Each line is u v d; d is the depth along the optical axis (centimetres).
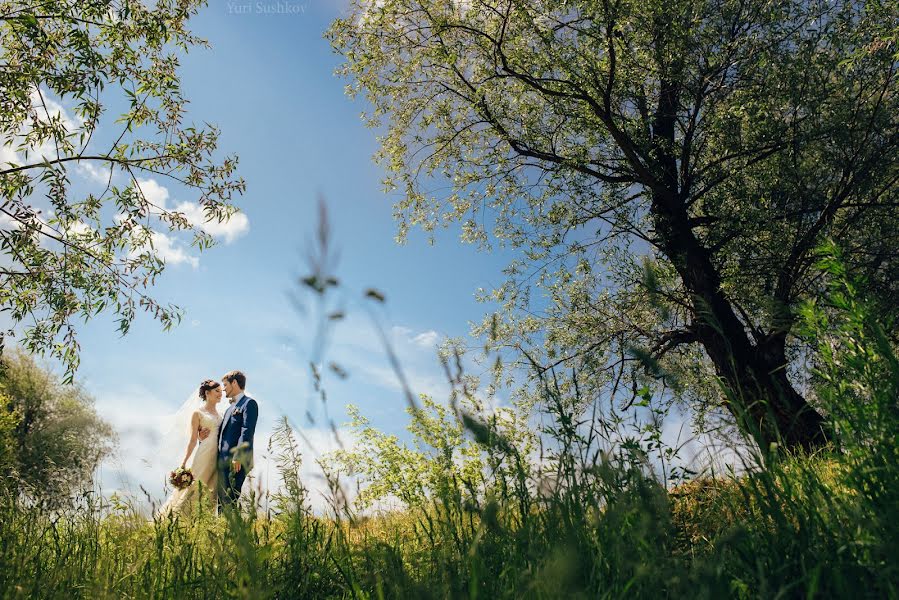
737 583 110
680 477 141
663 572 112
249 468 166
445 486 140
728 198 845
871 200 797
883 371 138
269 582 150
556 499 127
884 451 127
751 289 770
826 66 759
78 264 681
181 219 734
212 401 587
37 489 225
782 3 789
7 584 168
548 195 921
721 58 797
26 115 654
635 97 868
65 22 685
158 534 192
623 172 915
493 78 910
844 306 150
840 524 123
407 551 171
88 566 189
